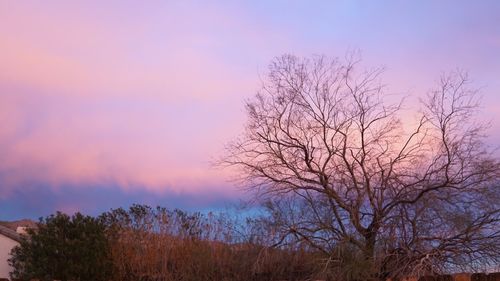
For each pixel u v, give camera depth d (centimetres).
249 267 1834
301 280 1714
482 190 1603
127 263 1947
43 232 1936
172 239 1975
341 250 1659
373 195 1684
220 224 2250
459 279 1541
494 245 1593
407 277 1562
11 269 2425
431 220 1620
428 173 1630
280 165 1753
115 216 2044
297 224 1725
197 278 1902
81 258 1877
